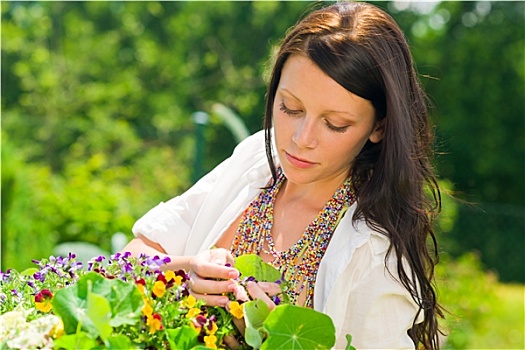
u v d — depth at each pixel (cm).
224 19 1631
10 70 1480
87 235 648
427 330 190
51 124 1236
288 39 177
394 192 177
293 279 184
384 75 170
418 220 179
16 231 538
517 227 1067
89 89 1380
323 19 174
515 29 1566
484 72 1562
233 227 196
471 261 767
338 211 186
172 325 151
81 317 138
